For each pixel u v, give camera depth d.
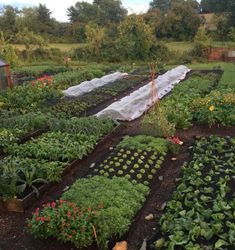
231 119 9.33
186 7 37.00
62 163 7.00
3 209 5.84
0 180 5.92
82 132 8.73
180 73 19.16
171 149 7.74
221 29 37.25
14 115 10.74
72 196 5.54
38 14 44.44
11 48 24.94
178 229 4.79
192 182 6.11
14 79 18.78
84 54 29.17
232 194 5.78
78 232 4.61
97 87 16.14
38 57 29.88
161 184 6.45
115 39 30.38
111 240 4.82
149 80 18.64
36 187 6.27
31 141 8.26
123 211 5.18
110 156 7.42
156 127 8.65
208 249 4.36
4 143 8.20
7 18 42.28
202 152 7.60
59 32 43.00
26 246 4.88
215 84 16.02
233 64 24.48
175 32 37.31
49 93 13.17
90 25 33.59
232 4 37.25
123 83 16.95
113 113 10.62
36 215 5.02
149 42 27.62
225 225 4.90
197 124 9.66
